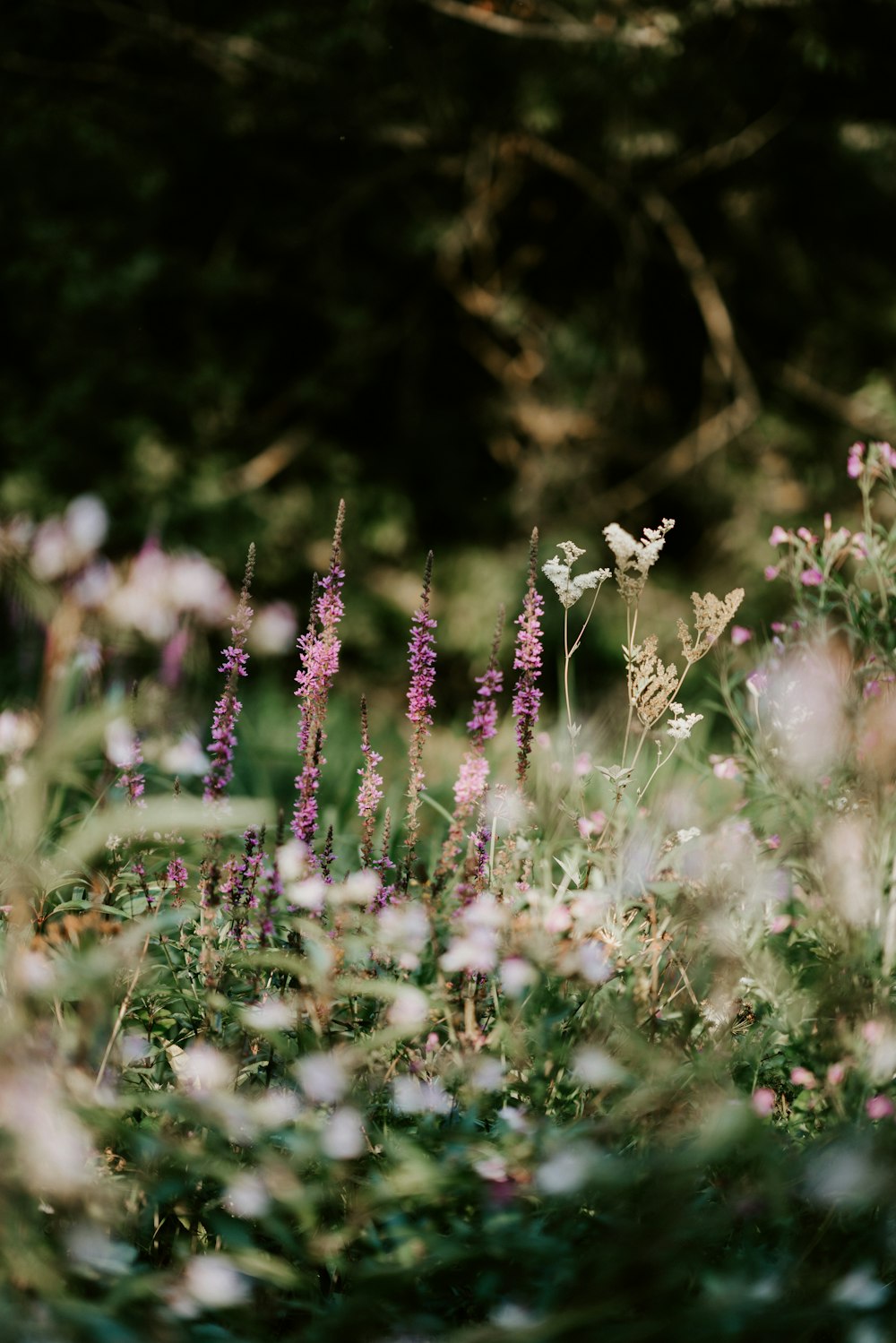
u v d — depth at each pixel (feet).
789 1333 6.84
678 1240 6.99
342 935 9.46
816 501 45.68
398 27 39.32
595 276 48.80
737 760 12.36
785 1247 7.72
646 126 40.14
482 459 48.14
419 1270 7.02
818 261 47.26
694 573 46.03
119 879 9.59
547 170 46.91
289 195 44.57
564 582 10.40
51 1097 7.31
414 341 46.96
